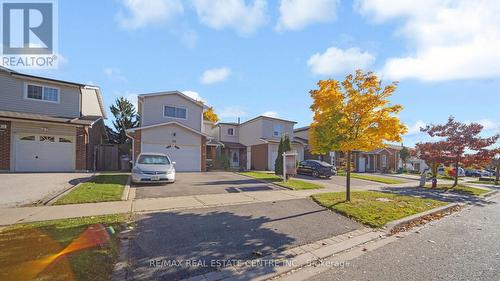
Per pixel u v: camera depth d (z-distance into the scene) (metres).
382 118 9.25
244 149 32.56
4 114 14.23
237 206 8.38
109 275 3.55
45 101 16.89
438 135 19.08
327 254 4.88
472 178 36.03
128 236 5.18
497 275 4.10
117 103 32.81
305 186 13.86
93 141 20.31
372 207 8.80
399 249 5.28
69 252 4.10
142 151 19.33
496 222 8.09
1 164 14.40
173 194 10.02
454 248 5.40
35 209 7.07
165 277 3.65
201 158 21.52
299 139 34.94
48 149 15.81
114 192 9.39
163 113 21.97
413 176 31.25
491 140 17.52
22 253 4.00
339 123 9.73
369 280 3.84
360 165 36.38
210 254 4.52
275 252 4.79
